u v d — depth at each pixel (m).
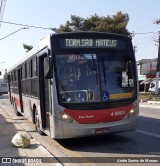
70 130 9.77
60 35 10.09
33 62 12.70
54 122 9.89
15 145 9.70
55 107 9.84
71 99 9.83
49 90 10.18
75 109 9.78
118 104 10.13
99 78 10.08
